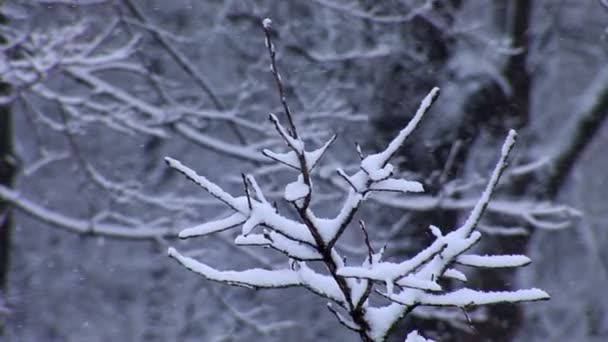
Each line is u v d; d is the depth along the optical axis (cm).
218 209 1970
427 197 1697
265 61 1753
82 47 1502
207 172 2041
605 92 1880
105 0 1592
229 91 1773
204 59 1928
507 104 1936
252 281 416
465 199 1703
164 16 1912
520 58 1925
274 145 1645
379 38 1827
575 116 1912
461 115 1919
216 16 1852
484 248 1919
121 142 2047
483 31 2083
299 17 1886
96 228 1612
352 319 421
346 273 382
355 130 1845
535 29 2083
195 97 1862
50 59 1398
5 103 1453
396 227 1722
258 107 1678
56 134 2103
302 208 398
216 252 1909
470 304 412
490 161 1988
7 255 1702
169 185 2058
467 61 1941
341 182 1642
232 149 1617
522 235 1902
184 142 2036
